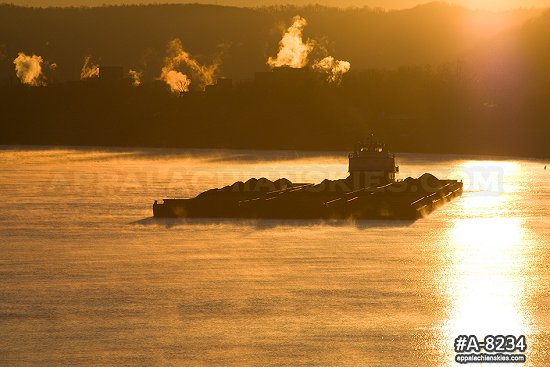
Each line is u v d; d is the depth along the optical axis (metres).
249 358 162.12
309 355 164.38
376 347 169.00
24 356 161.38
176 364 159.00
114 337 172.00
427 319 186.88
